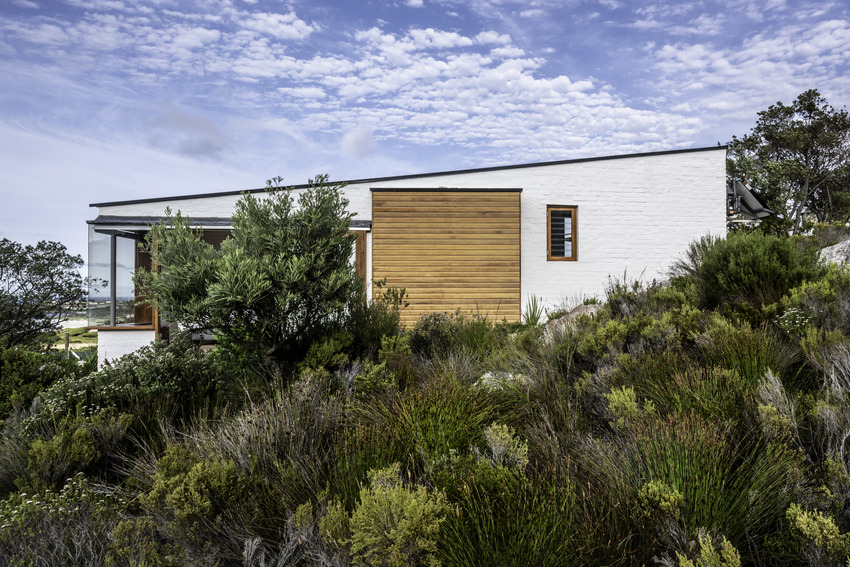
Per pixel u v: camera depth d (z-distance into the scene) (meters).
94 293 9.55
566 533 2.16
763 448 2.74
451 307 11.80
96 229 9.47
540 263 12.30
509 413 3.77
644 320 5.07
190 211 11.34
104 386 4.61
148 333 9.33
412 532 1.94
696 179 12.70
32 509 2.69
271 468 3.04
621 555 2.11
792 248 5.86
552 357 4.93
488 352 6.11
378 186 12.16
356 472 2.81
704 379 3.51
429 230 11.89
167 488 2.53
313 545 2.25
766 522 2.33
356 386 4.67
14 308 11.47
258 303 5.14
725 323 4.51
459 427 3.33
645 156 12.66
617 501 2.37
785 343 4.21
